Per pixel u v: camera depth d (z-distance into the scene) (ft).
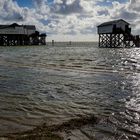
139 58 108.99
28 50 194.49
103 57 114.52
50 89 40.47
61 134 20.35
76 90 39.68
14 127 22.31
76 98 34.01
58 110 27.99
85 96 35.29
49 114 26.43
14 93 37.06
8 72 61.82
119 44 235.61
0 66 75.87
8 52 160.97
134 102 31.48
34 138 19.27
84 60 95.86
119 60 96.58
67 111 27.55
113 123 23.22
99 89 40.37
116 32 215.92
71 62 86.84
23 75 56.75
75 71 63.31
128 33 218.59
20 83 46.09
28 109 28.32
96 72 61.26
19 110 27.94
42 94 36.50
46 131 21.03
